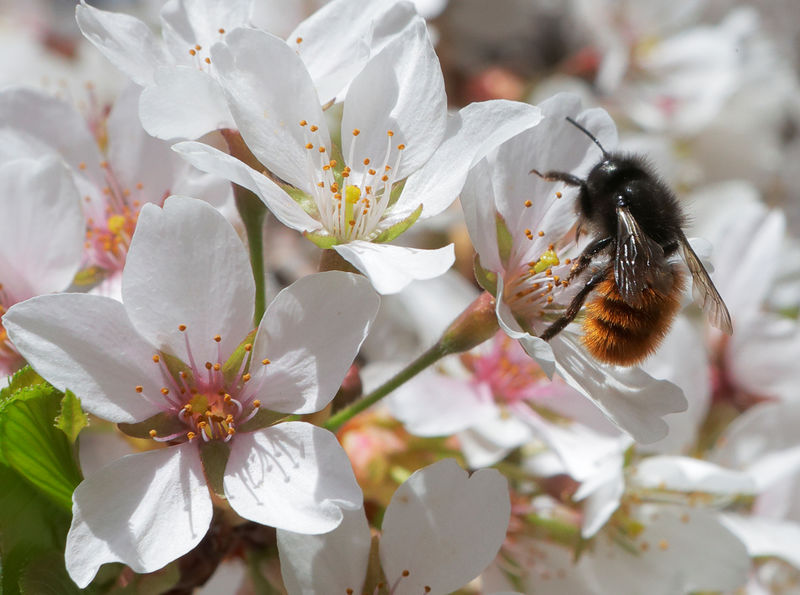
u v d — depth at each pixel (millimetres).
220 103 110
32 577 106
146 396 106
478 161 107
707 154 187
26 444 105
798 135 205
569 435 129
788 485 139
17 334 102
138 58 114
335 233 110
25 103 122
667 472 129
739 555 128
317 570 107
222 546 114
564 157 117
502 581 125
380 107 111
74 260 116
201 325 106
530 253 116
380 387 114
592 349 115
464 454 128
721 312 119
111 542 100
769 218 148
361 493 101
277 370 106
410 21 116
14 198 115
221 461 105
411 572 108
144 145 122
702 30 188
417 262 105
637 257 116
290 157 110
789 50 219
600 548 128
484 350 133
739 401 146
